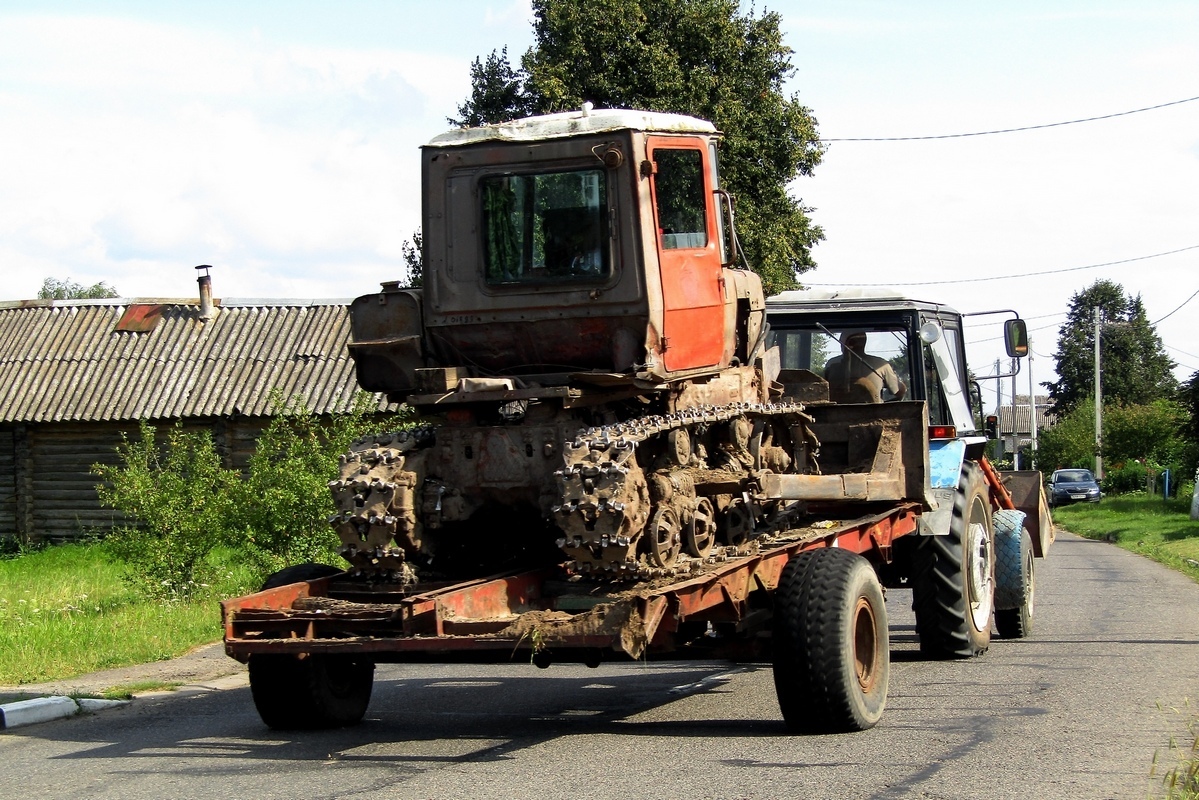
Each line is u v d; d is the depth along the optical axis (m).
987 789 7.01
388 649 7.78
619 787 7.16
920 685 10.95
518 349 9.23
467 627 7.68
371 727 9.55
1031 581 14.88
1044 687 10.71
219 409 28.48
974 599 13.03
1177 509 50.94
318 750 8.56
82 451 30.84
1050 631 15.19
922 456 11.01
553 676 12.43
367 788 7.30
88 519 30.81
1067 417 87.25
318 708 9.22
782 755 7.96
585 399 8.76
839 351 13.89
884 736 8.56
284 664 9.05
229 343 30.48
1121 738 8.46
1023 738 8.47
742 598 8.44
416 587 8.62
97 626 15.32
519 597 8.57
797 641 8.41
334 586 8.98
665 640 7.96
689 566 8.24
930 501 11.14
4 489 31.41
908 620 16.84
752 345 10.71
